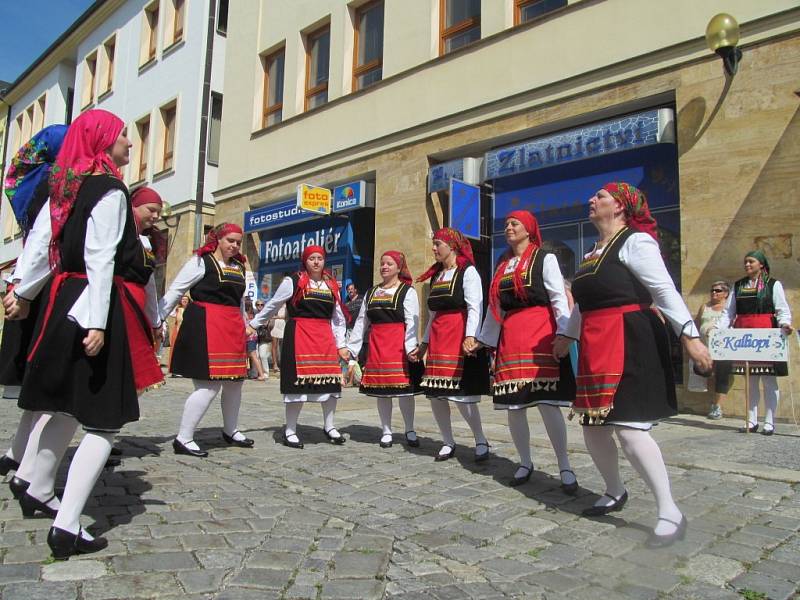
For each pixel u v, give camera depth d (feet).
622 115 30.14
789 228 23.84
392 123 39.88
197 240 56.75
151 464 15.17
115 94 71.31
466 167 35.09
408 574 8.86
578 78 30.55
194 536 9.98
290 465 15.52
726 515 11.35
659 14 28.17
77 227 9.18
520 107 32.83
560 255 32.09
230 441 18.08
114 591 7.84
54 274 9.53
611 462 11.57
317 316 18.28
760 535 10.35
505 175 33.42
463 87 35.96
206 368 16.29
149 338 10.78
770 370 20.42
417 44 38.81
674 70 27.45
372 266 44.42
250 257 52.01
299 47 48.37
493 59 34.53
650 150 28.94
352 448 17.89
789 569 9.02
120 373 9.21
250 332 18.20
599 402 10.44
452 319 15.90
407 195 38.37
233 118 53.78
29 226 11.66
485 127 34.55
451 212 33.45
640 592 8.34
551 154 31.45
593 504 12.24
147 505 11.64
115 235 9.13
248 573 8.59
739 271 24.88
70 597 7.60
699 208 26.08
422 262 37.27
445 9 38.42
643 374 10.17
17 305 9.62
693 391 25.71
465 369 15.74
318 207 42.50
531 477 14.38
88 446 9.07
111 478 13.62
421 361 18.08
